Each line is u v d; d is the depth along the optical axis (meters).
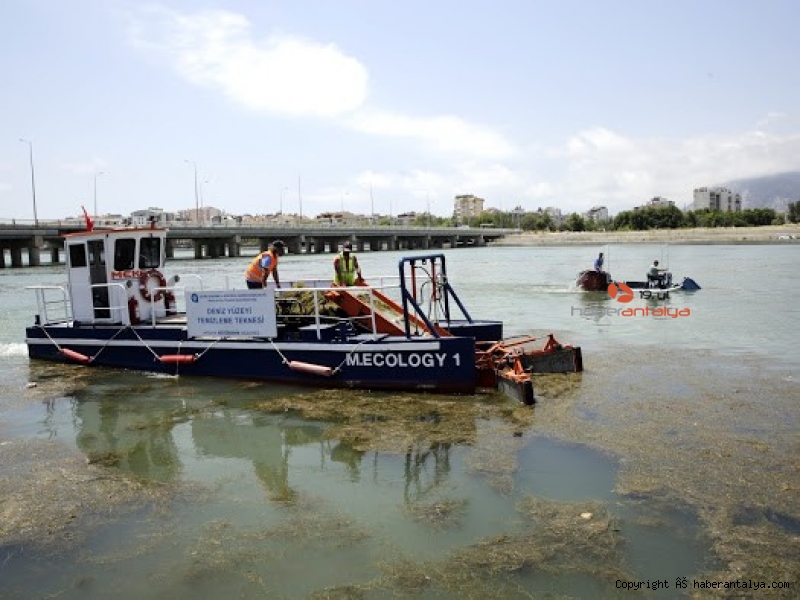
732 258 56.69
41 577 5.30
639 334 16.34
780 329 16.70
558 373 11.84
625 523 5.81
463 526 5.93
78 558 5.59
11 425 9.77
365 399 10.52
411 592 4.88
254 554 5.55
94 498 6.88
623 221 150.12
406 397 10.55
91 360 13.98
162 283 14.43
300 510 6.43
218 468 7.75
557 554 5.35
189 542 5.82
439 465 7.48
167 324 13.77
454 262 63.81
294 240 96.19
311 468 7.63
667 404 9.49
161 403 10.84
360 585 5.01
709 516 5.88
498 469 7.22
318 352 11.41
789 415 8.82
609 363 12.63
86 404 10.91
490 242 136.88
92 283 14.06
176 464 7.93
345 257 12.64
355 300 12.45
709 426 8.41
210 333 12.50
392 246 121.31
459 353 10.40
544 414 9.21
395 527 5.97
